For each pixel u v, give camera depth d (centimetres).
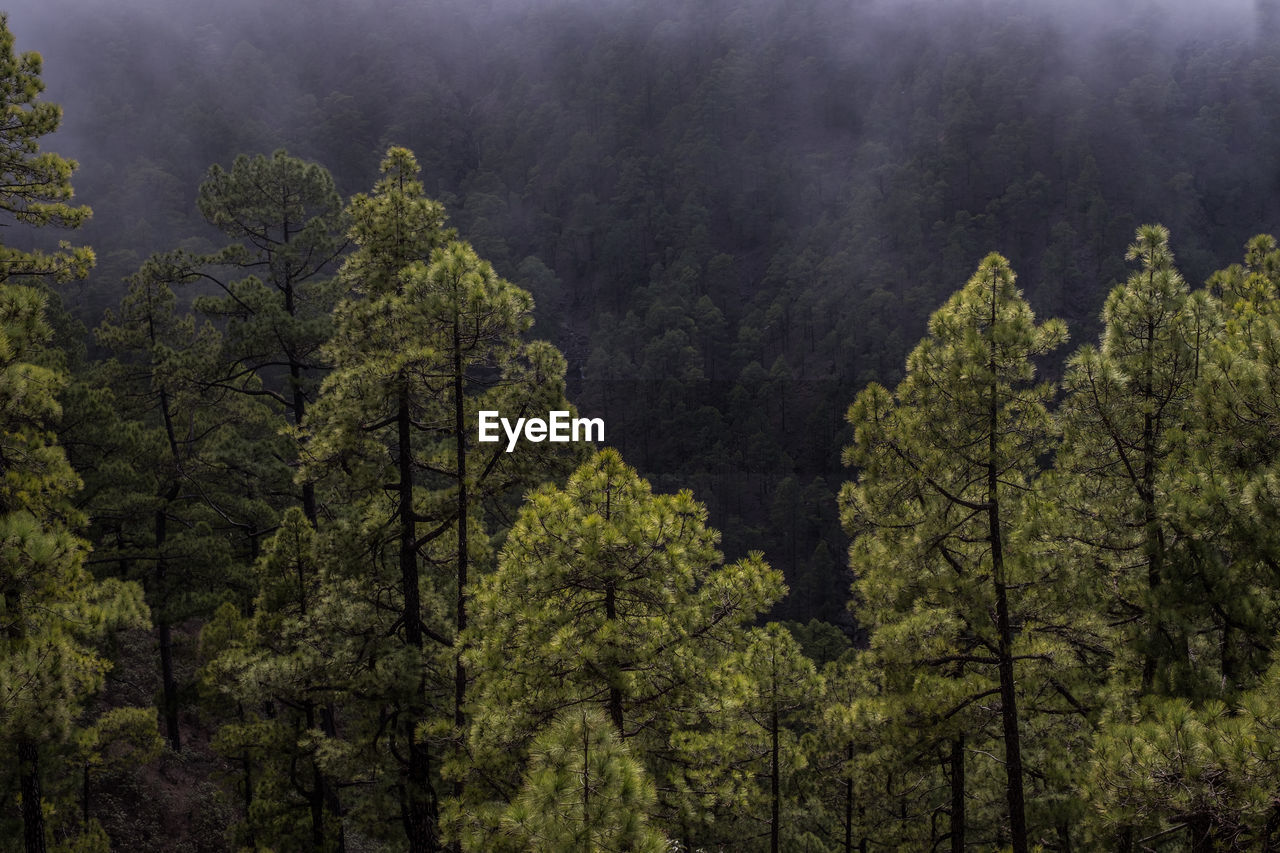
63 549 884
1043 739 1208
